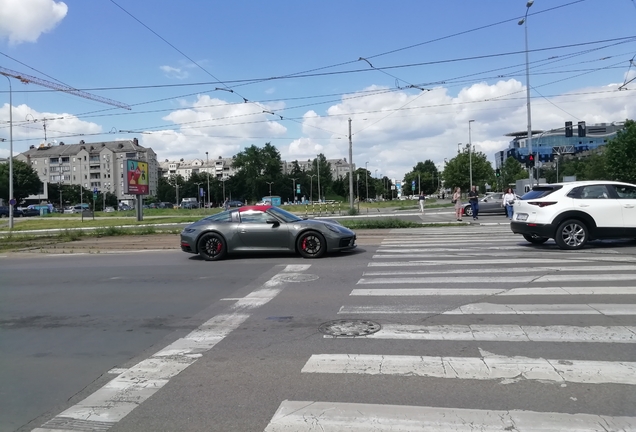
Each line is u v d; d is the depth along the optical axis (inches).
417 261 419.2
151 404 157.5
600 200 449.1
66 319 270.4
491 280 325.4
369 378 170.1
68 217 2043.6
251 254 499.2
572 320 229.1
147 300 307.7
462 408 145.8
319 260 444.1
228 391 164.6
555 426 134.0
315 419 142.2
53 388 174.6
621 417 138.1
